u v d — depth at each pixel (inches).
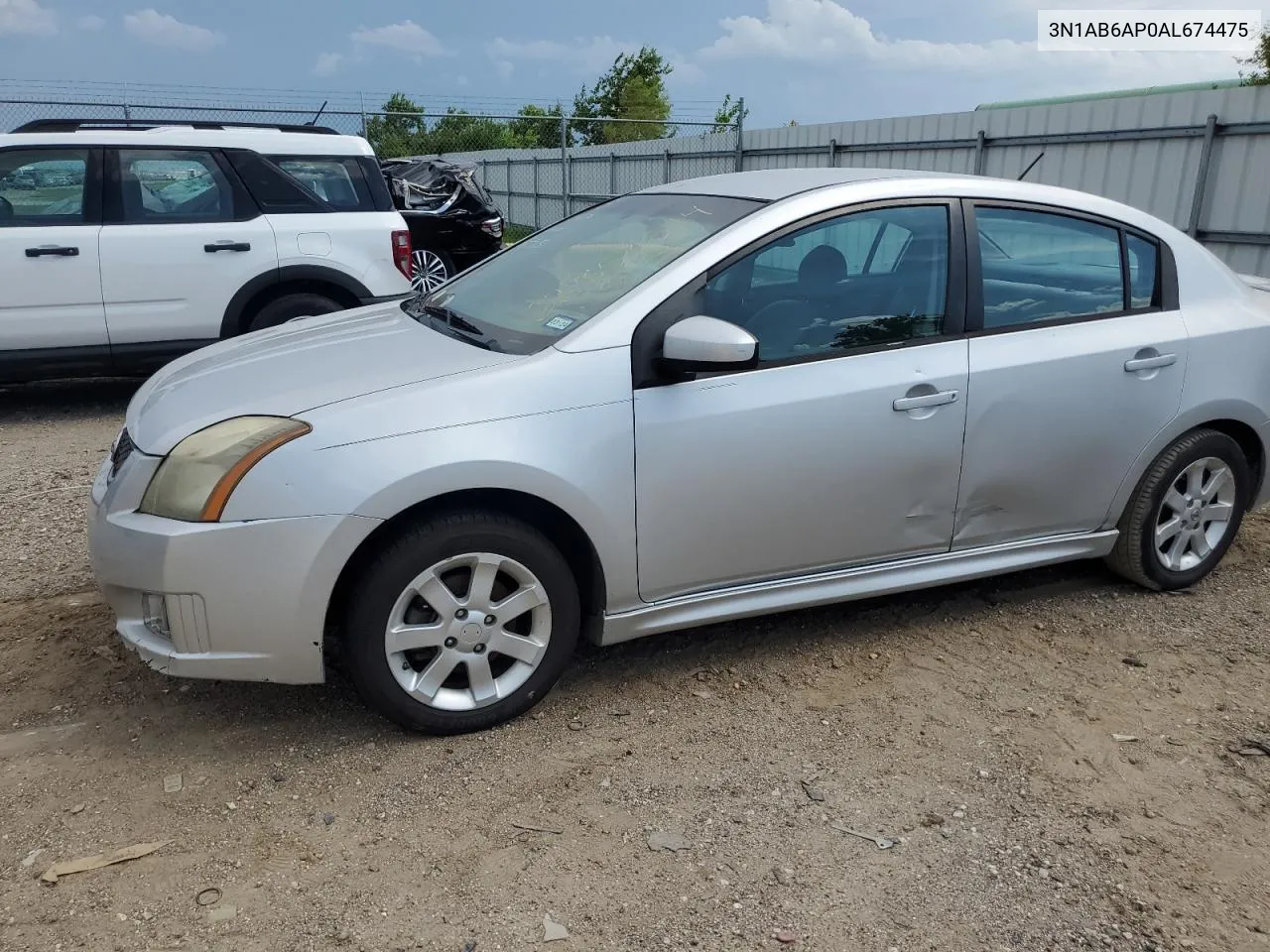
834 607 159.8
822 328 131.0
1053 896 97.4
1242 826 108.8
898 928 92.7
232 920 91.1
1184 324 155.2
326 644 140.1
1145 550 160.6
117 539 110.4
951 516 142.4
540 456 114.3
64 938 88.3
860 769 116.9
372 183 290.8
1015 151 488.1
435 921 91.9
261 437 109.3
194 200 269.1
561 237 156.7
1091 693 135.4
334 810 106.9
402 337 135.4
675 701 130.8
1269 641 151.4
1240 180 391.2
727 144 721.6
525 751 118.7
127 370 268.7
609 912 93.5
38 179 254.4
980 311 140.7
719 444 123.6
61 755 115.0
